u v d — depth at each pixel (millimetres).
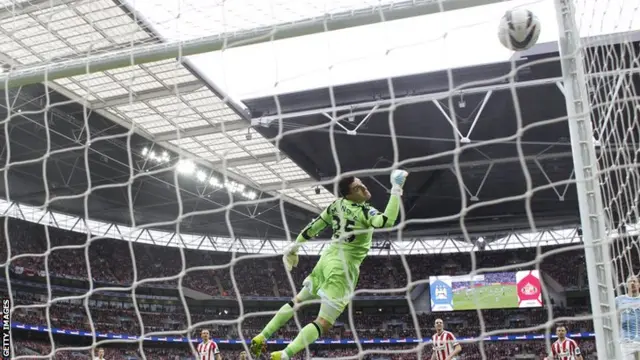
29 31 10312
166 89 18906
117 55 4848
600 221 3650
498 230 42500
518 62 17609
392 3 4293
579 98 3832
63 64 4941
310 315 40500
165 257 45250
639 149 6008
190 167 28109
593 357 37438
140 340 4160
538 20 4004
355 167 29453
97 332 36500
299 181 30375
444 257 46812
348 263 4527
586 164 3740
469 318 42531
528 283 36406
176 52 4691
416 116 23703
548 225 41000
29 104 22844
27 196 33594
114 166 31047
